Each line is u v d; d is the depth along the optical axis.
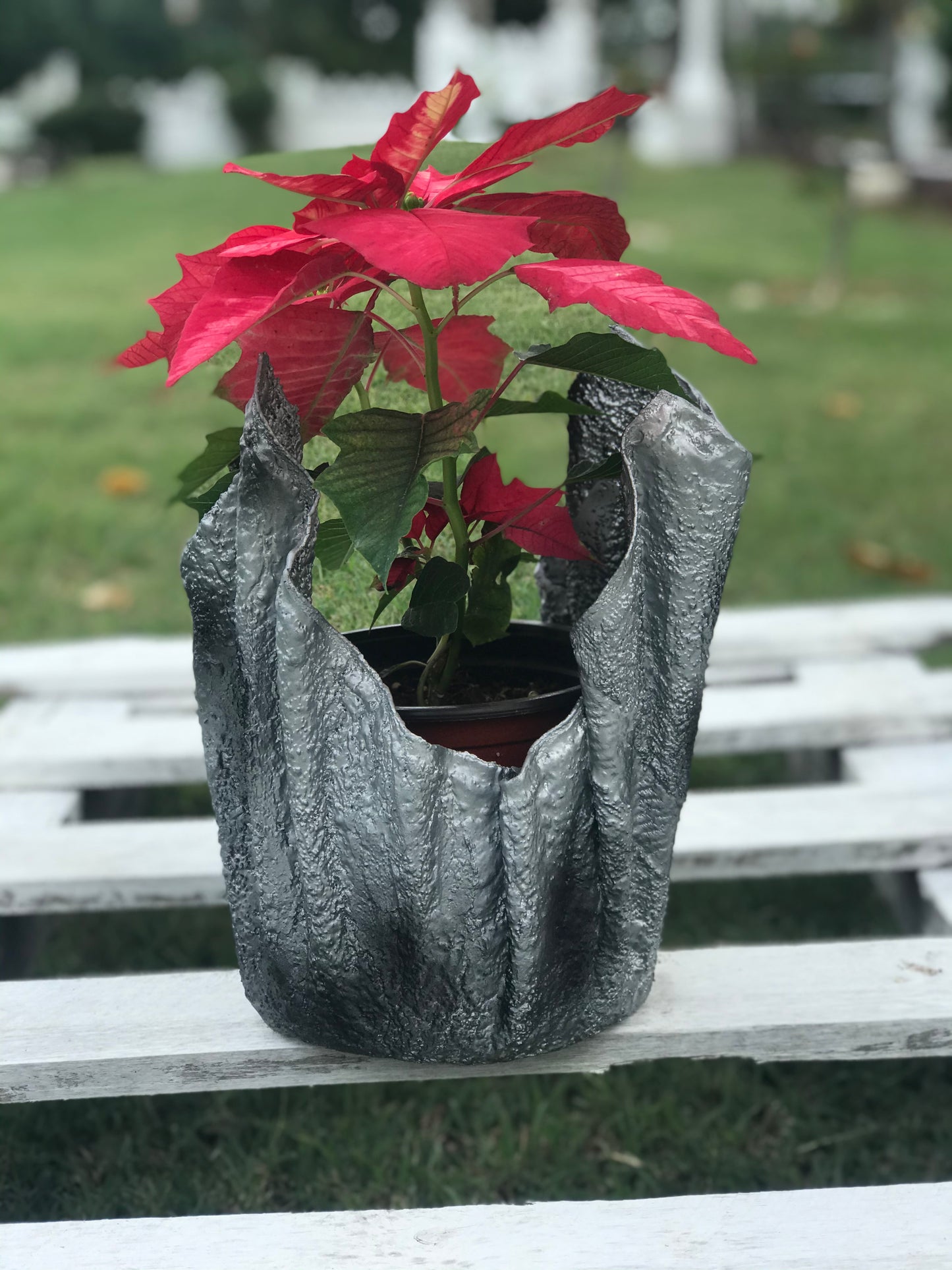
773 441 4.12
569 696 1.06
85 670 1.96
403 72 21.22
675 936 1.72
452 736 1.03
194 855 1.49
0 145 16.92
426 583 1.02
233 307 0.87
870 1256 0.94
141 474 3.70
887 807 1.57
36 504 3.42
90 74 20.73
